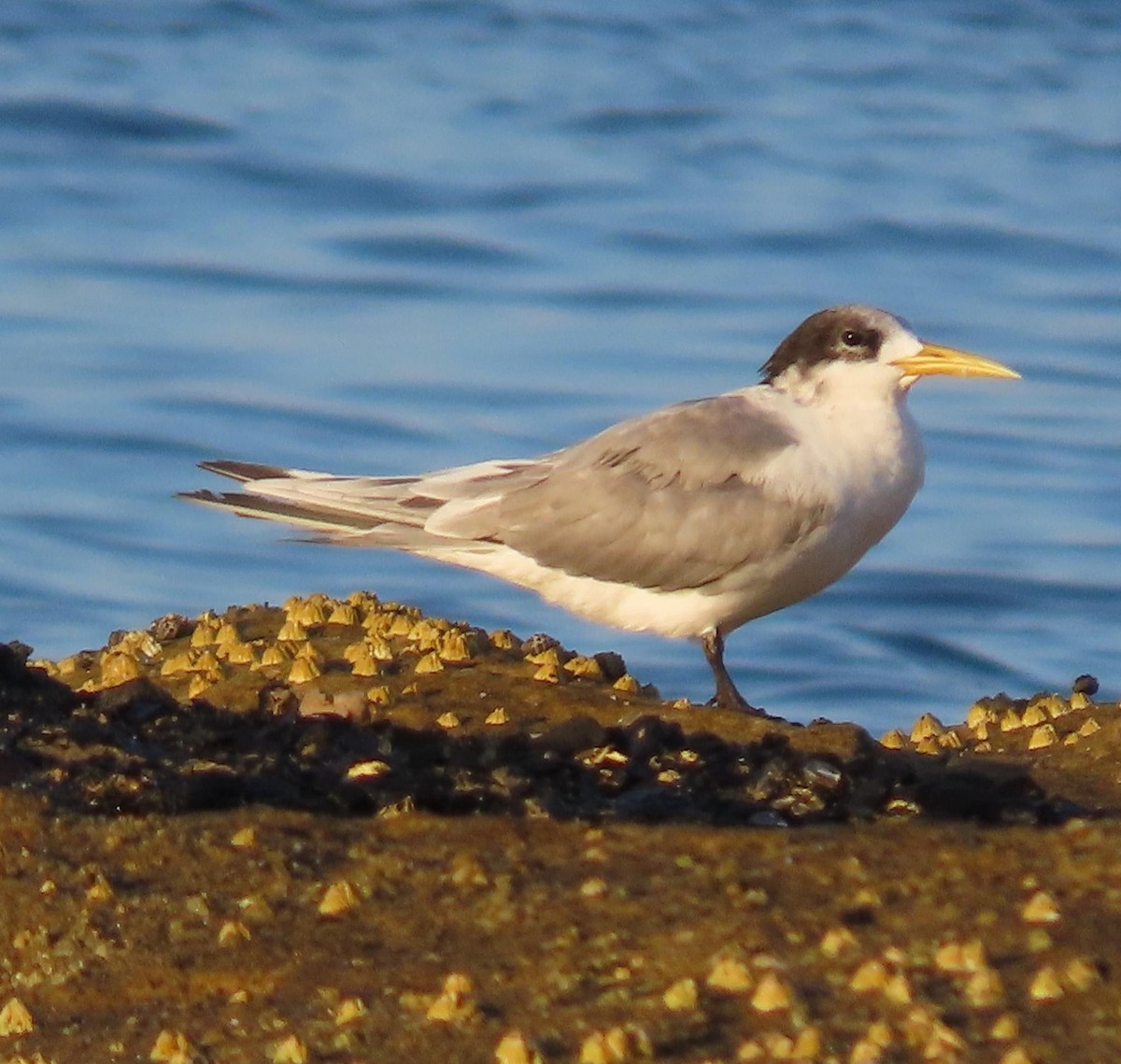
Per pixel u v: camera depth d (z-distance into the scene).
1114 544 25.72
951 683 21.89
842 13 53.94
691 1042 8.01
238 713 12.45
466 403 29.66
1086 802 11.68
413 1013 8.47
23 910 9.60
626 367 31.27
